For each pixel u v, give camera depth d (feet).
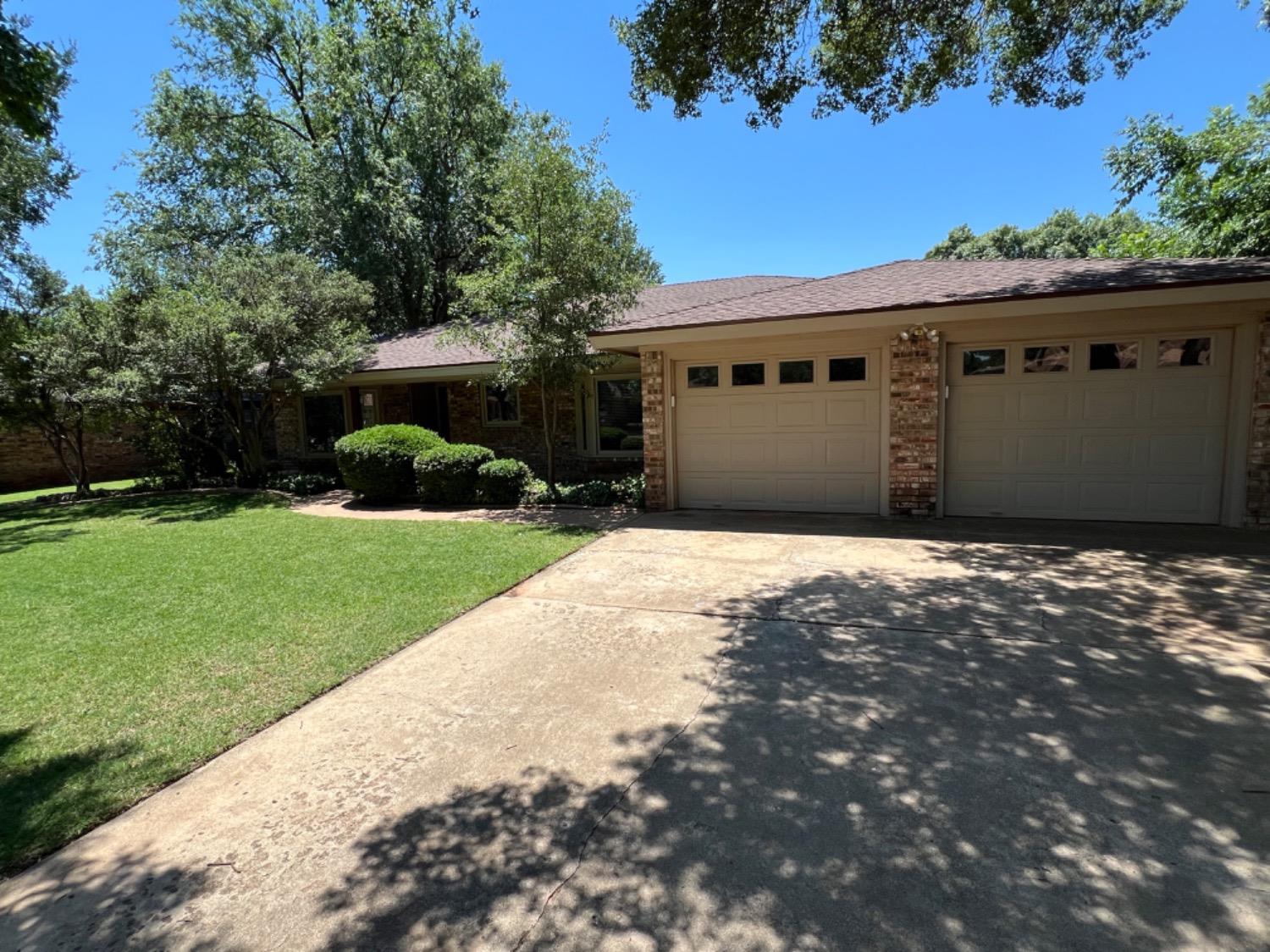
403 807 8.30
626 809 8.07
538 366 31.09
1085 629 13.44
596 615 15.49
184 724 10.70
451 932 6.27
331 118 64.44
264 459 44.52
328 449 51.39
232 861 7.41
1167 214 44.75
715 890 6.65
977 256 109.91
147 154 68.85
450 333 34.53
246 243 70.79
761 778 8.63
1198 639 12.70
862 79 20.58
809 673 11.83
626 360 37.09
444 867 7.16
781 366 27.99
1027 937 5.90
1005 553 19.70
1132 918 6.06
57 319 38.78
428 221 69.87
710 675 11.89
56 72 14.55
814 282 31.65
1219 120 40.96
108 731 10.52
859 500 27.22
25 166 42.24
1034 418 24.45
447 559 21.38
